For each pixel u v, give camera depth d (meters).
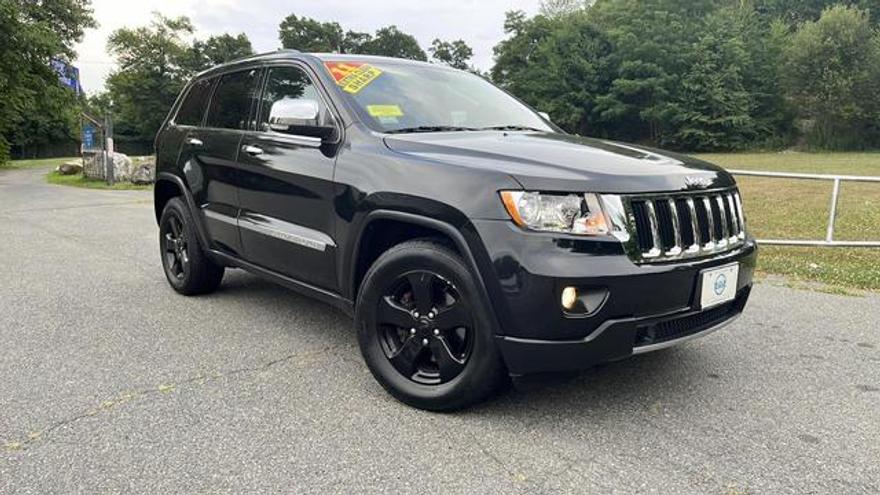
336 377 3.59
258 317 4.72
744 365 3.79
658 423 3.04
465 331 2.98
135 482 2.51
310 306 5.02
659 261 2.83
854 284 5.79
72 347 4.06
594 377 3.58
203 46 74.06
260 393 3.36
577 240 2.68
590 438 2.88
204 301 5.15
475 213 2.81
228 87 4.82
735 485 2.51
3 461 2.66
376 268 3.22
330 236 3.55
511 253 2.72
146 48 69.50
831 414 3.15
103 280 5.91
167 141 5.38
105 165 18.78
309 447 2.80
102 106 72.62
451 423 3.03
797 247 7.57
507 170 2.85
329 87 3.80
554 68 53.72
